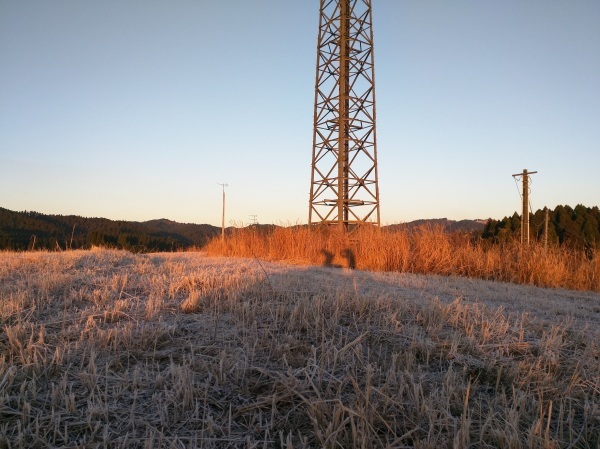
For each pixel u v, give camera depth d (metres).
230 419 2.53
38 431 2.36
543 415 2.73
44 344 3.50
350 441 2.44
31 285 5.49
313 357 3.43
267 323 4.29
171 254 17.81
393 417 2.66
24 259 8.12
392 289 6.55
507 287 8.59
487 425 2.62
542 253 10.92
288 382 2.99
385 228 13.66
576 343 4.27
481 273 10.94
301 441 2.37
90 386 2.88
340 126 19.47
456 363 3.56
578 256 11.59
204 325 4.19
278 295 5.29
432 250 11.62
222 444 2.41
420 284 7.56
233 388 2.99
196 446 2.35
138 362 3.31
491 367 3.48
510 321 4.91
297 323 4.29
